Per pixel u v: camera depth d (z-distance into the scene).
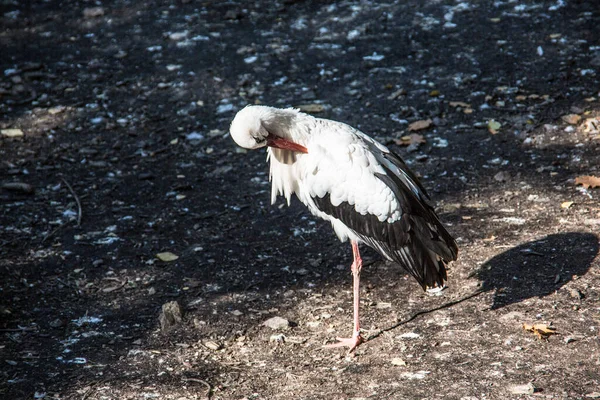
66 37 18.45
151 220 12.17
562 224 11.06
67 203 12.69
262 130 9.08
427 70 15.95
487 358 8.41
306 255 11.12
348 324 9.45
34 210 12.48
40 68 17.12
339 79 15.92
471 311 9.41
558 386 7.77
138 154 14.12
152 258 11.16
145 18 19.06
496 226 11.24
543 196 11.93
